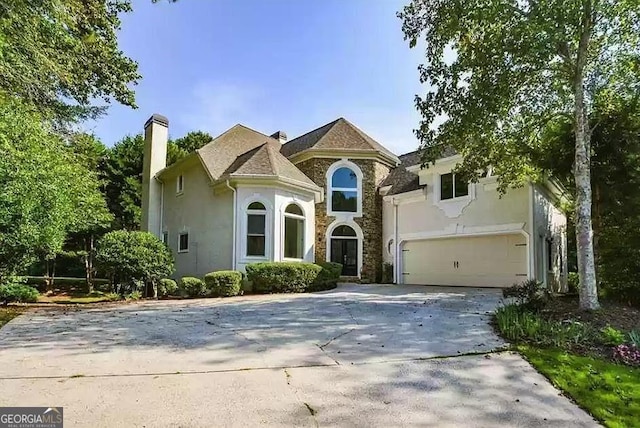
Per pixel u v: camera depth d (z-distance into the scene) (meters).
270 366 5.82
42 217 11.59
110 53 11.84
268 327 8.44
